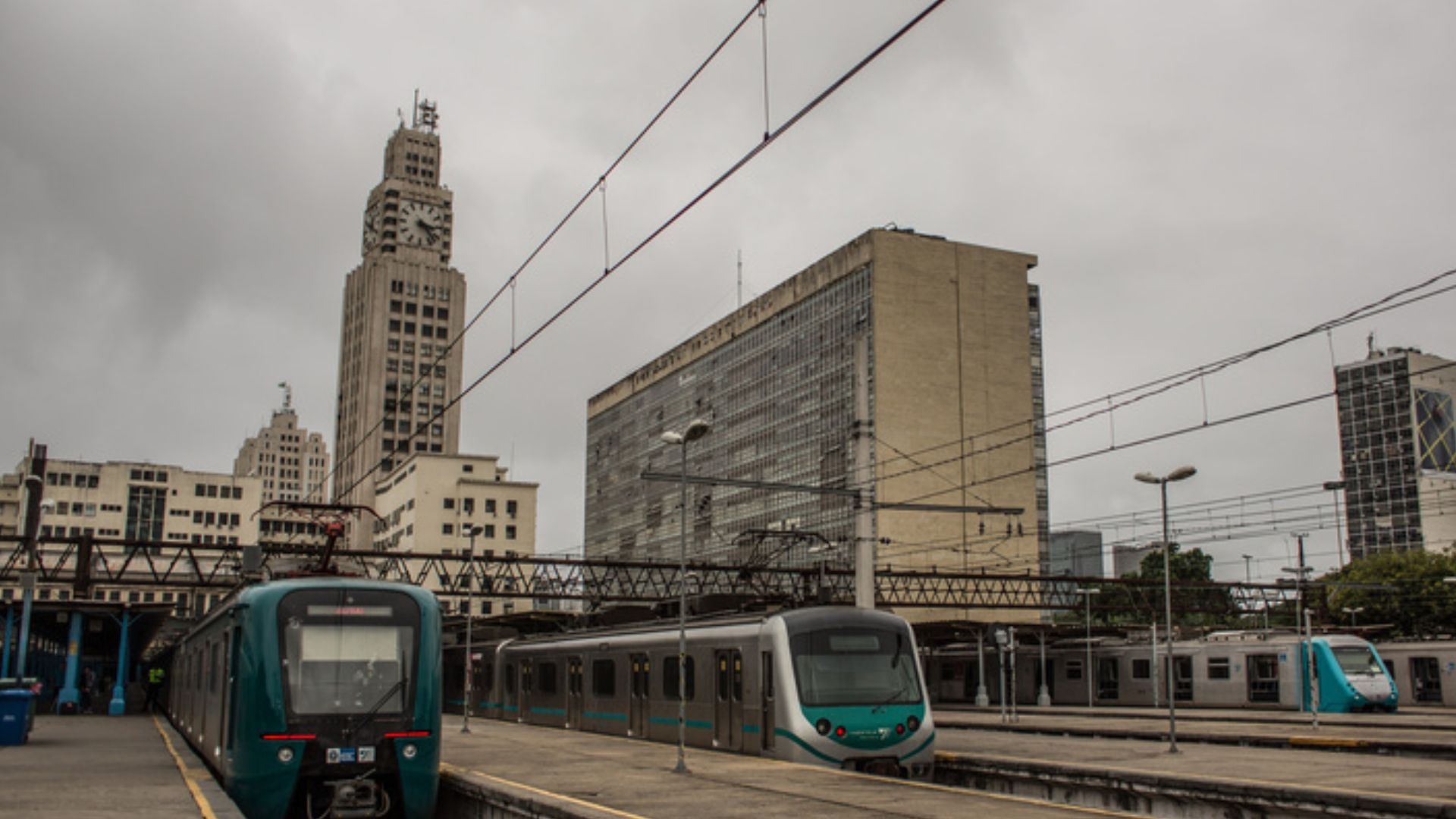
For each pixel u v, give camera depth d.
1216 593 87.12
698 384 129.62
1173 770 21.19
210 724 22.36
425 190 171.50
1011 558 105.44
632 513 142.38
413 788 18.42
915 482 101.62
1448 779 19.56
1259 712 45.41
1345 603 82.94
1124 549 54.97
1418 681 50.62
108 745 28.28
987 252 108.50
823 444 106.50
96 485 138.88
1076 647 58.81
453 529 124.38
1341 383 162.88
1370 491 157.12
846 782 20.17
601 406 154.25
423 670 18.84
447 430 162.38
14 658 46.72
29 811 15.41
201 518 142.50
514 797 17.89
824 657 24.42
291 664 18.12
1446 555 84.38
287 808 17.78
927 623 59.00
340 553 53.69
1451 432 154.38
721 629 27.36
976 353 106.38
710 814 15.96
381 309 161.62
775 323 115.94
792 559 107.56
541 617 49.00
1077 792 22.19
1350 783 18.75
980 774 24.61
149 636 57.84
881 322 102.44
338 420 170.62
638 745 29.08
